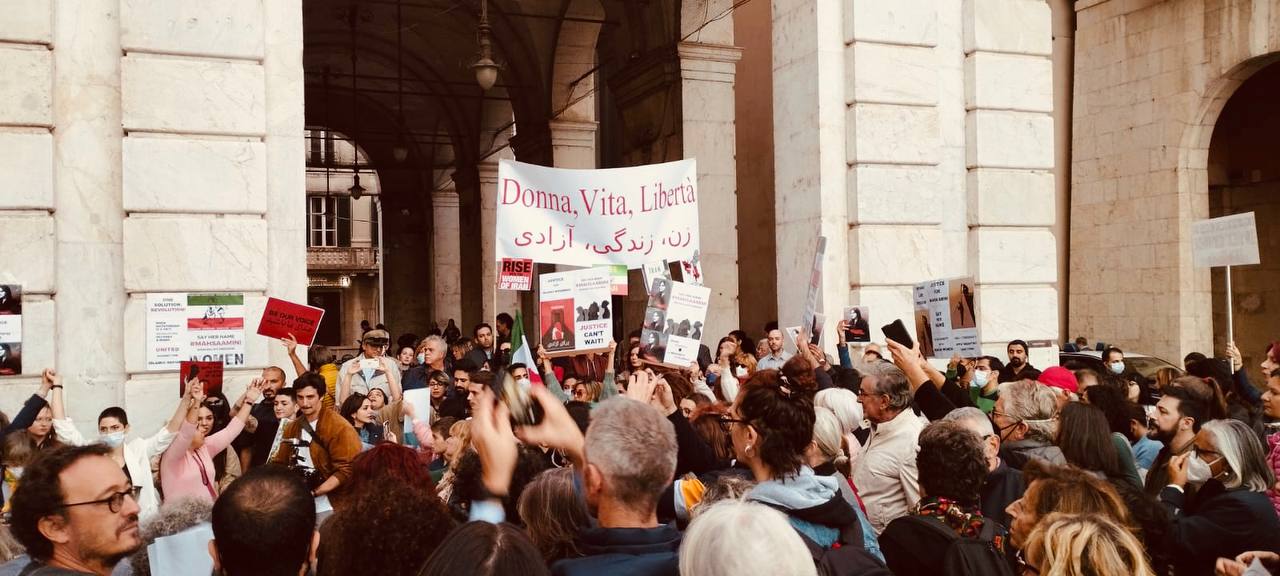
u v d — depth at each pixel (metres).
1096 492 4.08
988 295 12.29
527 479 4.76
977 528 4.29
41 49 8.89
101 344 9.04
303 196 9.74
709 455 5.25
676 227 9.49
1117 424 7.06
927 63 12.02
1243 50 18.59
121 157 9.18
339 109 33.84
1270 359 7.36
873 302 11.73
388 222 36.91
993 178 12.37
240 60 9.44
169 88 9.19
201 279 9.23
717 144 17.08
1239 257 11.30
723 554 2.61
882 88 11.80
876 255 11.75
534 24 21.81
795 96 12.22
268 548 3.05
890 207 11.83
